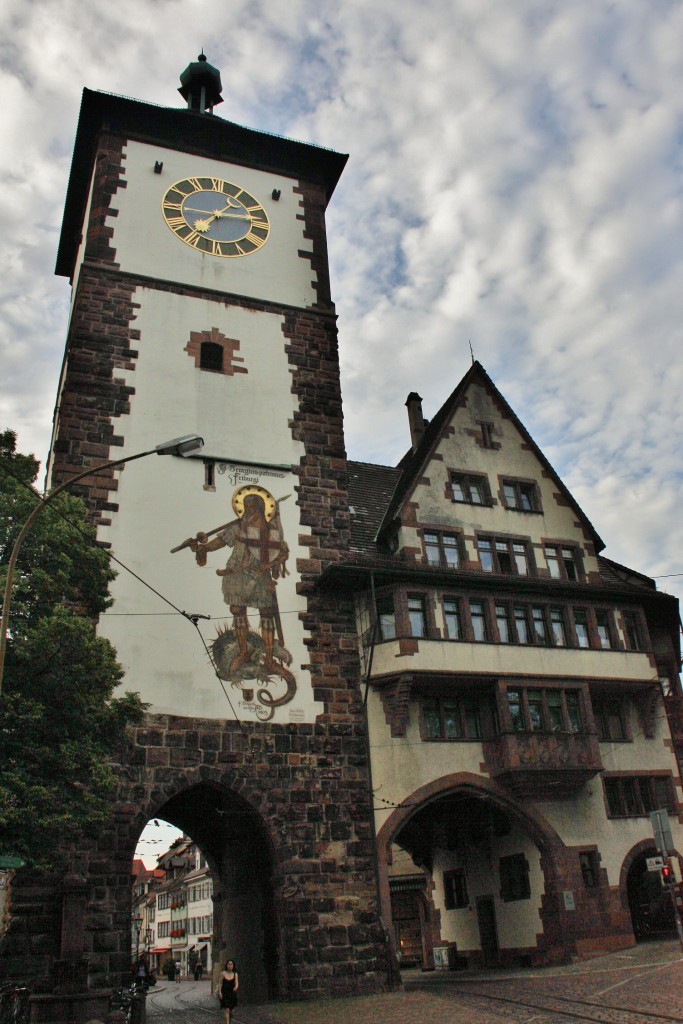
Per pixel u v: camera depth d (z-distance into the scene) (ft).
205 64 134.31
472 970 99.66
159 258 105.19
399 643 88.43
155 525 88.43
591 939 86.33
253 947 85.76
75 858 71.92
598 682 95.86
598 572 104.88
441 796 87.10
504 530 102.12
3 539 61.31
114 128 112.78
